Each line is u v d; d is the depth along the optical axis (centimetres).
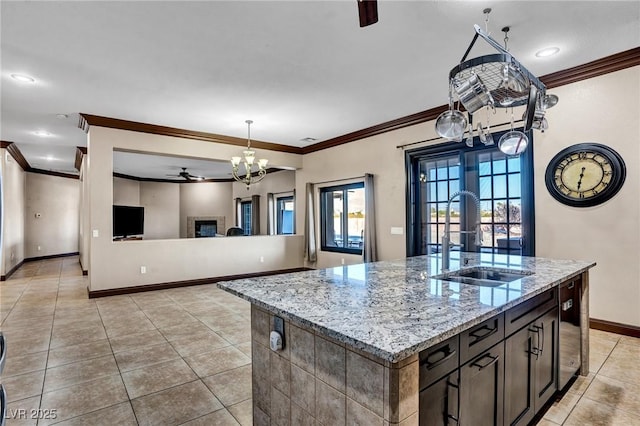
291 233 894
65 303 466
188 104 443
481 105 233
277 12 249
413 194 511
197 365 276
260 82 376
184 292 534
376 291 174
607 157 328
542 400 196
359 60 326
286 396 155
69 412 211
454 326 121
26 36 277
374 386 113
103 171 497
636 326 318
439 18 258
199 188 1144
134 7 241
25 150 702
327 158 654
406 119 506
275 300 157
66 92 397
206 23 262
